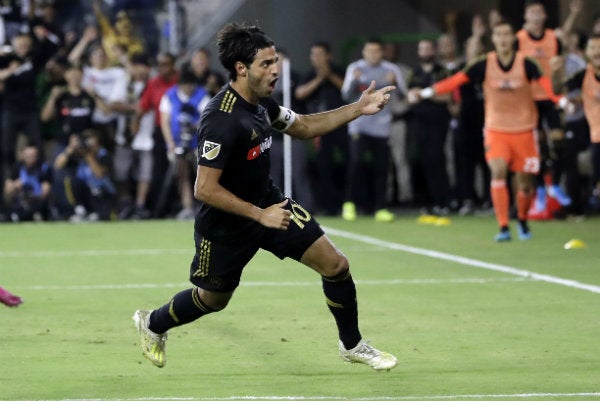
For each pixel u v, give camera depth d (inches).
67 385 651.5
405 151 1962.4
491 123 1414.9
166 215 1888.5
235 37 614.9
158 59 1916.8
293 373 683.4
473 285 1055.0
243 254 642.2
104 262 1273.4
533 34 1588.3
